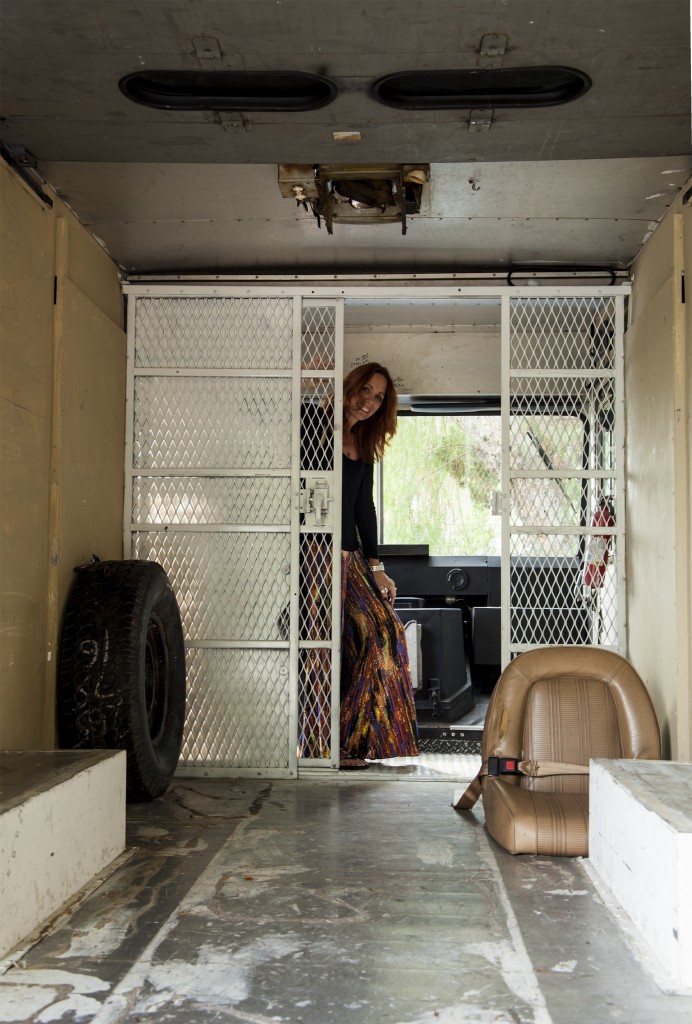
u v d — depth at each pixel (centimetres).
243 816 379
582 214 421
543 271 498
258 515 480
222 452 483
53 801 263
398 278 500
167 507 482
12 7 255
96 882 290
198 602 478
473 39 271
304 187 379
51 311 387
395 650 480
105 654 376
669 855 224
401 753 476
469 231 444
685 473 376
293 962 230
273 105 311
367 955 234
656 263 430
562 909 267
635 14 258
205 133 331
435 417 638
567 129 325
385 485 639
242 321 488
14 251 348
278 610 475
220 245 461
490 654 559
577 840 317
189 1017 201
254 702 472
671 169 372
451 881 293
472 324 573
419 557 597
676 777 281
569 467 502
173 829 357
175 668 440
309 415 486
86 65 287
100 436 444
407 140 336
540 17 260
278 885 289
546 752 353
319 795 421
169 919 258
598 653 365
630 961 231
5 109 315
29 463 361
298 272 503
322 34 269
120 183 387
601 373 486
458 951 237
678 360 381
